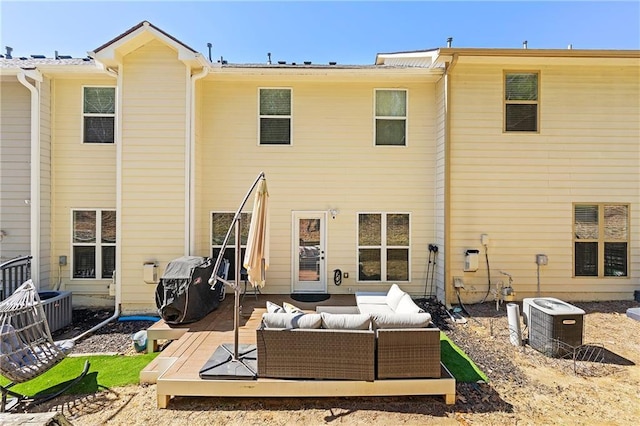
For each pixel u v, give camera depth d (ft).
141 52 22.75
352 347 12.32
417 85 26.37
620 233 24.95
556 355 15.90
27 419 9.06
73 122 25.09
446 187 24.44
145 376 13.73
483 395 12.83
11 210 24.25
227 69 24.27
